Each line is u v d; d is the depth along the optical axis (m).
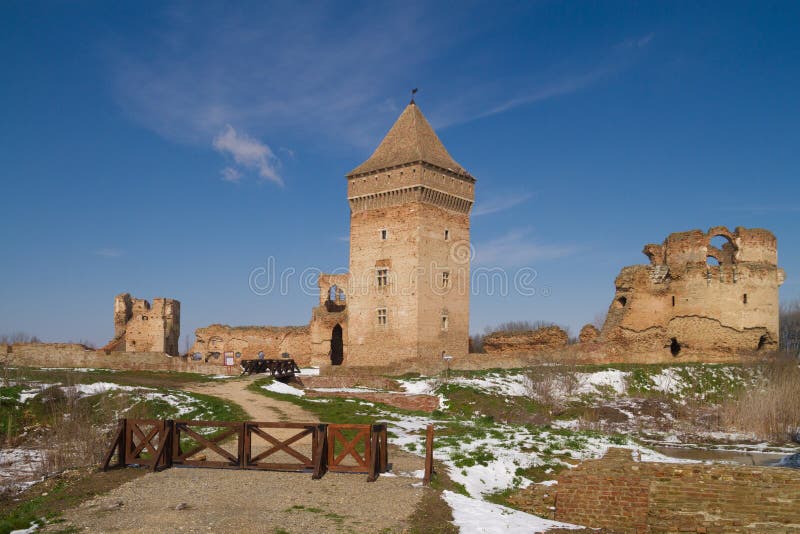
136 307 83.31
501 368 60.94
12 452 31.45
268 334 82.56
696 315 66.31
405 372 60.53
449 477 25.67
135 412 38.62
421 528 19.09
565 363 59.03
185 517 19.28
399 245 68.69
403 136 71.88
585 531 20.67
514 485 26.97
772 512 22.83
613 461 26.16
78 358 62.38
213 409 39.78
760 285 66.25
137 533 18.09
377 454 24.38
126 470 24.22
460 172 71.81
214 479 23.12
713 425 47.91
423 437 32.66
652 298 68.25
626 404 52.56
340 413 38.81
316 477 23.48
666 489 24.02
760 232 68.25
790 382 51.12
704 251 67.00
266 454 24.50
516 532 19.66
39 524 18.73
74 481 22.95
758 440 43.81
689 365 61.94
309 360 80.38
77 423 31.78
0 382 43.19
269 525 18.78
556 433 36.16
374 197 70.69
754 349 65.06
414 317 66.94
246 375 58.69
